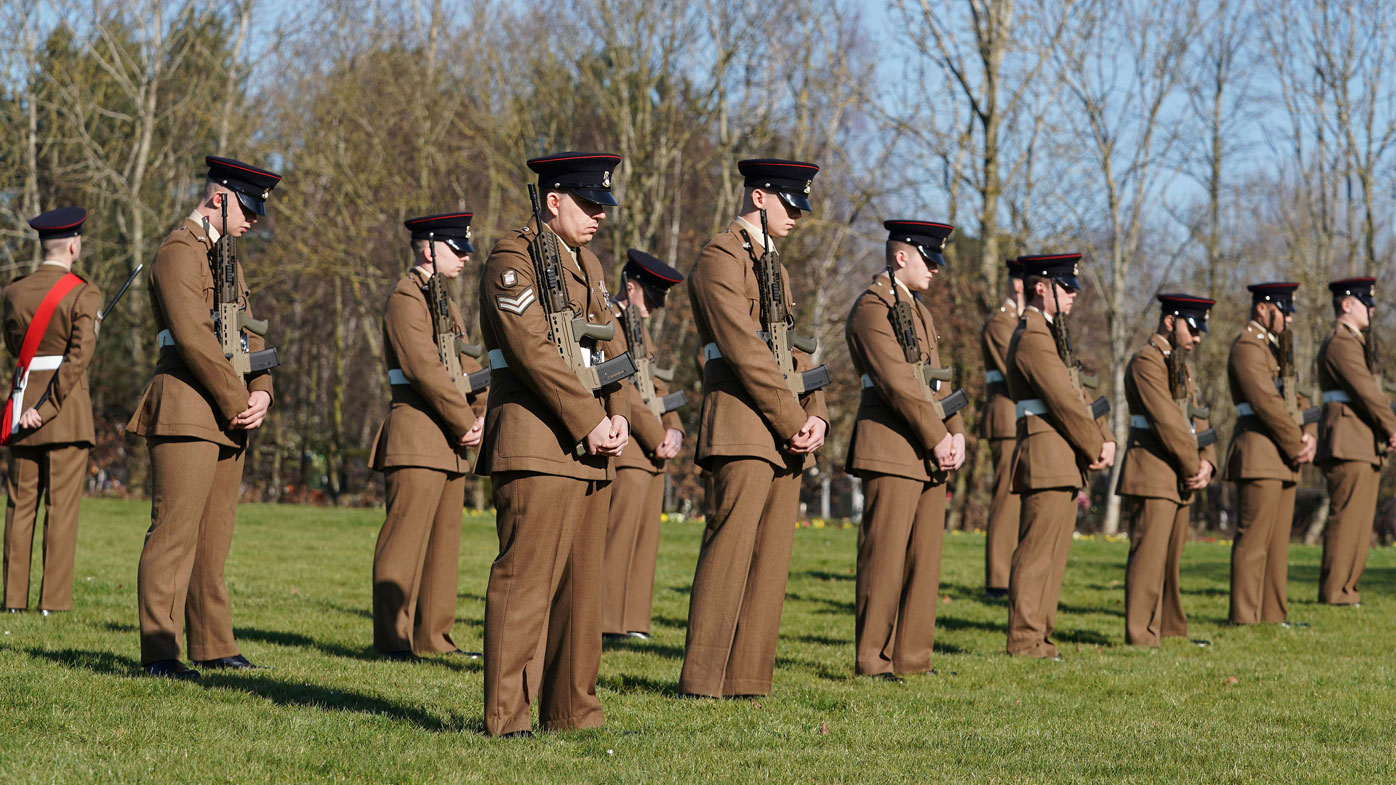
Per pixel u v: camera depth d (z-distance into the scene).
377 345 38.34
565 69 34.38
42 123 38.62
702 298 7.98
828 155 36.00
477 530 23.05
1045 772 6.41
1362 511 14.73
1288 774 6.52
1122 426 34.12
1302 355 42.81
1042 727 7.68
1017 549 10.84
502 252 6.49
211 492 8.70
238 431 8.67
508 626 6.55
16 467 11.38
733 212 34.41
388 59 37.50
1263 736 7.61
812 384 8.29
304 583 14.49
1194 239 38.19
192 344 8.11
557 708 6.92
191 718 6.78
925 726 7.57
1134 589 11.58
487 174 35.94
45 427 11.18
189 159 40.12
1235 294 45.00
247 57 38.53
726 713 7.66
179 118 38.44
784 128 34.91
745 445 7.98
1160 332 11.80
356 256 37.09
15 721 6.52
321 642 10.29
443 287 10.14
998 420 15.27
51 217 11.38
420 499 9.85
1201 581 17.50
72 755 5.87
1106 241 36.31
